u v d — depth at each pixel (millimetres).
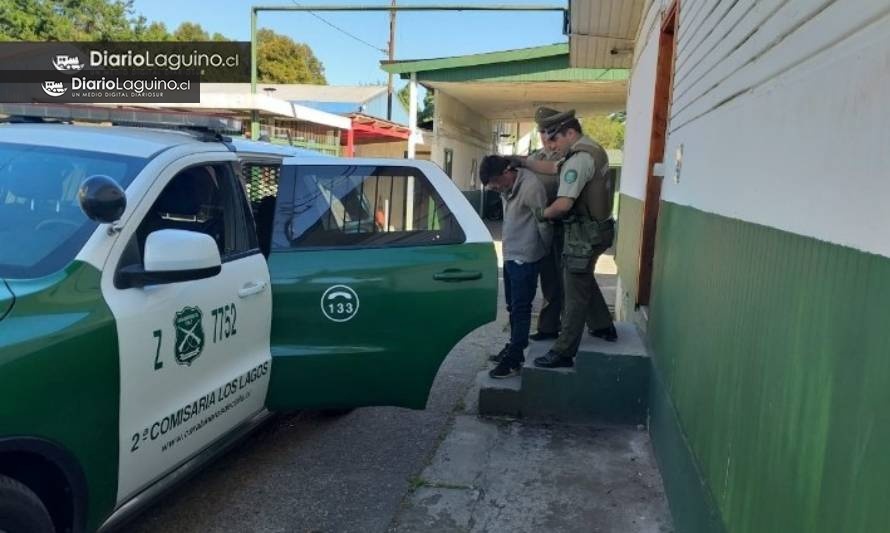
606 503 3799
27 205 2865
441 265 3924
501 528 3539
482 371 6129
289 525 3535
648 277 6031
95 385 2475
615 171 21359
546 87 17094
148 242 2701
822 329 1704
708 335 2990
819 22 1887
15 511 2193
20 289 2383
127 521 2854
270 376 3625
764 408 2123
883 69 1460
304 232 3832
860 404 1461
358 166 4020
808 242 1847
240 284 3375
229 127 3584
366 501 3795
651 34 6922
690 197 3715
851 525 1467
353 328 3785
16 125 3453
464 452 4426
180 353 2916
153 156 3119
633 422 4879
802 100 1982
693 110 3854
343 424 4852
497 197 25172
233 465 4188
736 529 2311
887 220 1390
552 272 5672
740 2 2877
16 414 2160
